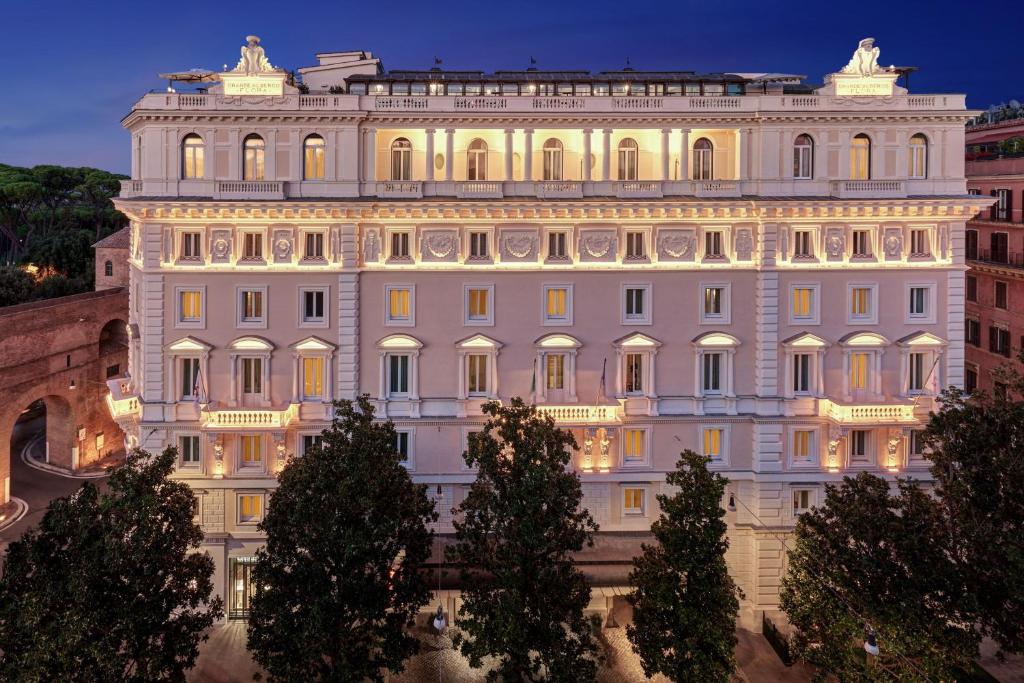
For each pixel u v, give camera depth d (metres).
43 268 113.00
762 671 46.50
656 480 52.88
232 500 51.25
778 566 52.16
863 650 36.56
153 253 50.53
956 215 52.38
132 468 37.41
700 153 53.50
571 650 37.12
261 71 50.91
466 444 52.22
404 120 51.44
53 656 31.19
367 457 38.03
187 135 50.91
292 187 50.94
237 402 51.44
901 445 52.53
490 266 51.72
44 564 33.50
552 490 37.88
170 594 35.88
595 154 53.12
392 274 51.72
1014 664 46.34
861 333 52.38
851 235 52.34
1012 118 86.69
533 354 52.44
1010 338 68.31
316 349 51.06
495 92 55.12
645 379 53.00
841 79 52.44
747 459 53.31
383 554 37.97
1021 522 35.69
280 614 35.50
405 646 37.56
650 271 52.31
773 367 52.56
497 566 38.38
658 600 37.97
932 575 35.53
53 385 70.06
